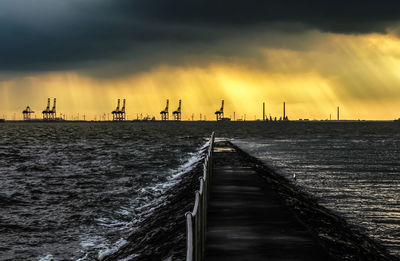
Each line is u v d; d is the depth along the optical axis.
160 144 93.06
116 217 22.05
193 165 45.47
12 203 26.34
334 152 66.44
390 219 20.22
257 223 13.72
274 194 19.91
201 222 9.48
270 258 10.04
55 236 18.36
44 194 29.86
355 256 12.50
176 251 11.78
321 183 32.44
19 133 180.38
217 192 20.42
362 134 160.38
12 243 17.30
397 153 64.19
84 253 15.89
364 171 40.38
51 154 67.62
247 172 29.41
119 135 150.75
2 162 54.50
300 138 123.06
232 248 10.84
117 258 14.34
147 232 16.48
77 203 25.97
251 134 160.25
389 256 14.76
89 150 75.56
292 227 13.17
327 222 17.08
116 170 44.19
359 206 23.45
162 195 28.64
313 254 10.39
